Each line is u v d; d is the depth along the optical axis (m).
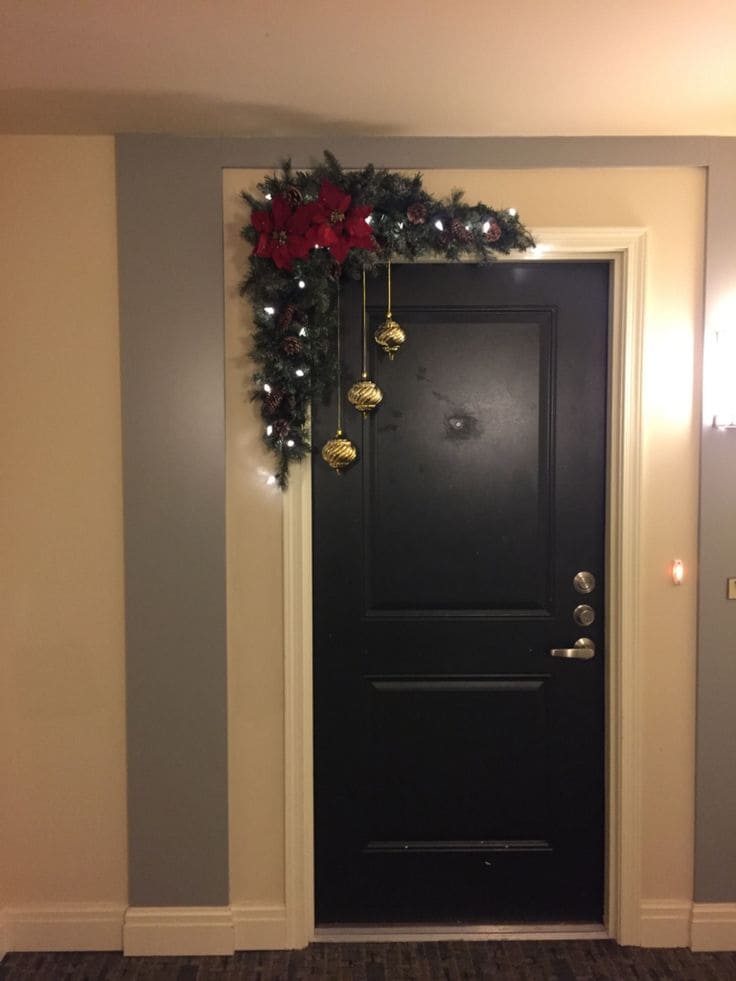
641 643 2.53
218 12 1.72
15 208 2.43
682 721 2.54
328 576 2.61
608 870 2.61
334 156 2.41
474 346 2.59
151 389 2.46
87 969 2.44
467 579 2.63
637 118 2.30
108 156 2.43
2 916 2.50
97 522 2.49
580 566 2.62
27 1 1.67
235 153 2.42
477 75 2.03
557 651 2.62
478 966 2.45
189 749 2.51
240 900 2.54
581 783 2.65
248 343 2.47
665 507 2.51
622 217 2.46
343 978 2.40
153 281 2.45
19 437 2.47
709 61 1.95
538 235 2.44
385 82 2.07
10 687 2.50
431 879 2.66
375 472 2.61
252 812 2.53
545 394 2.60
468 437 2.60
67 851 2.52
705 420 2.48
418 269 2.57
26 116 2.28
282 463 2.44
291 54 1.91
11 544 2.49
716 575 2.50
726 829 2.53
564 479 2.61
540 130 2.38
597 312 2.58
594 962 2.47
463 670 2.64
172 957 2.50
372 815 2.65
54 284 2.45
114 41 1.85
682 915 2.54
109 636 2.51
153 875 2.52
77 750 2.51
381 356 2.59
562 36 1.83
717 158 2.44
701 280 2.47
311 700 2.55
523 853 2.65
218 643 2.50
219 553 2.49
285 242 2.32
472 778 2.65
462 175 2.45
